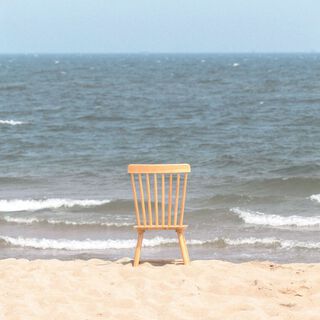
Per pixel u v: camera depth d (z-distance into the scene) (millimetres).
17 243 19969
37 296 11867
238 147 42312
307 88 103438
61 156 39125
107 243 19797
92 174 32594
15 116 64875
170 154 39938
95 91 101812
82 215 23734
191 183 29547
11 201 25625
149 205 13922
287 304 11164
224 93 94750
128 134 50281
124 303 11398
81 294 11914
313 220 22406
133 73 175375
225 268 13609
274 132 49969
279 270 13578
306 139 45594
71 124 57438
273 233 20922
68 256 18641
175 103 78875
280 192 27859
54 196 27266
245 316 10477
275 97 85625
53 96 91625
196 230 21312
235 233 20938
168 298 11625
